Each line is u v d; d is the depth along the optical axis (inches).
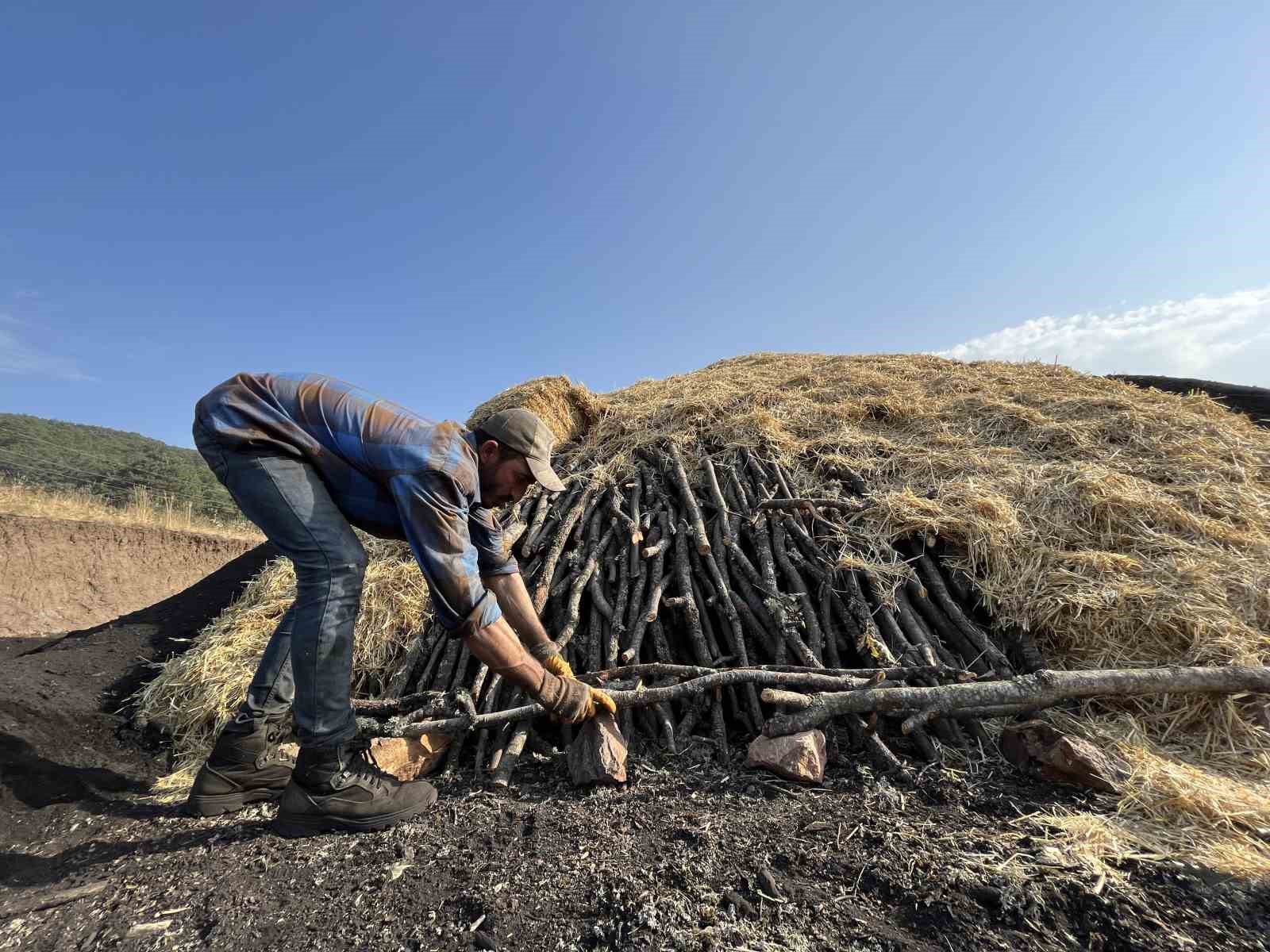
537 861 71.1
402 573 144.6
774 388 234.4
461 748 105.0
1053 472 155.3
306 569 79.7
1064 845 66.7
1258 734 89.8
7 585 355.6
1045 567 124.4
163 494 609.9
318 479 82.1
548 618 133.3
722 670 102.0
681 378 292.5
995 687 88.7
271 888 70.6
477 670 121.6
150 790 103.7
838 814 76.4
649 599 123.9
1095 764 78.8
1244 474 157.3
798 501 140.0
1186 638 107.3
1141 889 60.3
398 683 120.1
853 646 118.2
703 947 55.9
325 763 79.5
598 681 106.7
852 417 205.9
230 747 90.0
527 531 155.9
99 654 147.3
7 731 109.6
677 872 66.3
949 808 76.7
